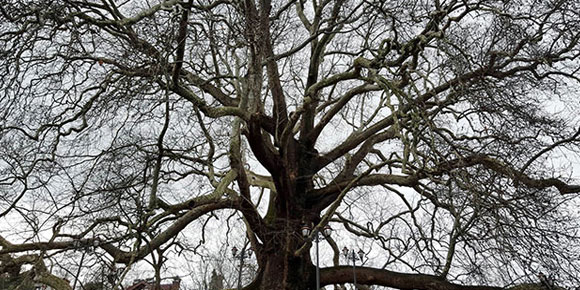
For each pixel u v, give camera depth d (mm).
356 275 11219
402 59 9625
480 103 8891
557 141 8867
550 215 9219
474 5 9672
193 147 10008
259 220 11133
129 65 7875
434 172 8977
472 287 10219
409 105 8906
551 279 8945
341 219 12898
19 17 7406
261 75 10586
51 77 8453
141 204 8836
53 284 8766
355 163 12883
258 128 10281
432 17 9492
